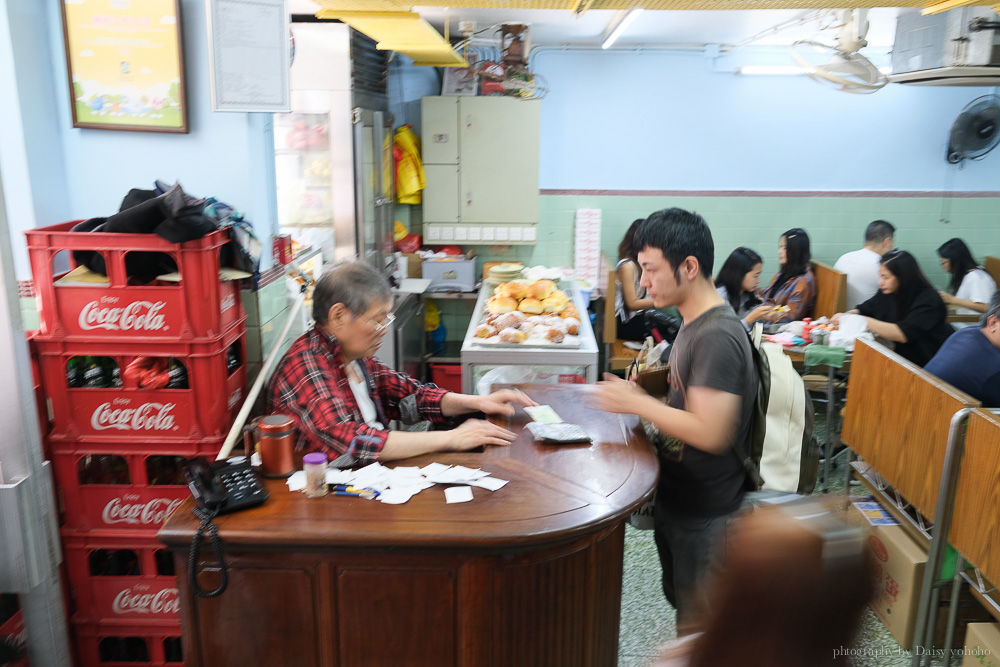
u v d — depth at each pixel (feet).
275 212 11.09
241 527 5.91
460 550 5.89
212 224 7.74
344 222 15.11
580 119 21.33
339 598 6.15
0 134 9.21
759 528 2.85
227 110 8.70
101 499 8.29
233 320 8.64
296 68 14.42
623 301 18.70
